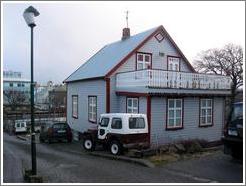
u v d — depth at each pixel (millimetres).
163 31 23938
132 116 16328
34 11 10266
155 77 18594
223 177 10773
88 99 24750
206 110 21234
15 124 40250
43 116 47438
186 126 20078
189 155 15078
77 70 29094
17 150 20422
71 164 13766
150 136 18406
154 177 10930
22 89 85000
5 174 12031
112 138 16531
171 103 19406
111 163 13992
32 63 10375
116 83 21922
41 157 16156
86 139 18516
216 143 21047
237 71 36125
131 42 24781
